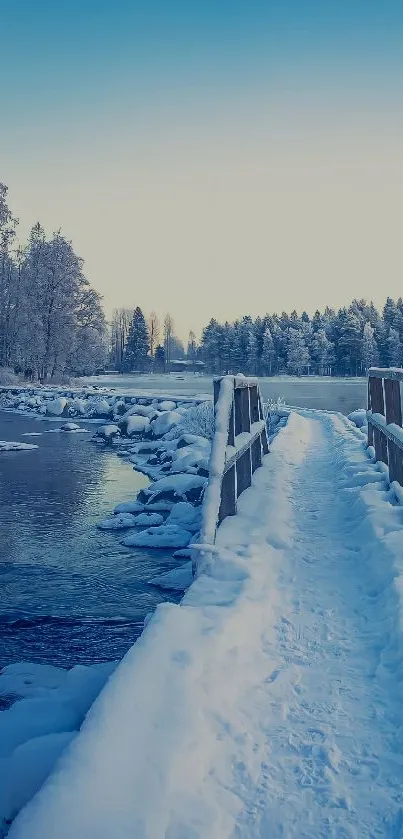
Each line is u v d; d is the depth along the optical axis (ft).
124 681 11.22
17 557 37.42
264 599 17.28
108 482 62.28
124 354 458.09
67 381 206.49
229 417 24.56
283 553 21.85
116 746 9.45
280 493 31.19
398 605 15.70
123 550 38.86
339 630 15.71
